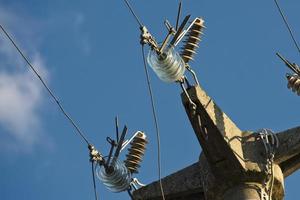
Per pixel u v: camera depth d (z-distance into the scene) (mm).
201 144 15898
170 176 17375
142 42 14930
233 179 16125
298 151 16312
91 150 16375
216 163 16125
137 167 17188
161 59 14938
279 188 16562
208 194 16516
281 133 16562
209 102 15672
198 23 15547
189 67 15492
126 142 16703
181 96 15508
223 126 15859
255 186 16094
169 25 15023
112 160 16422
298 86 15953
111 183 16469
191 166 17328
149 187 17359
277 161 16516
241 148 16250
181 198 17297
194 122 15617
